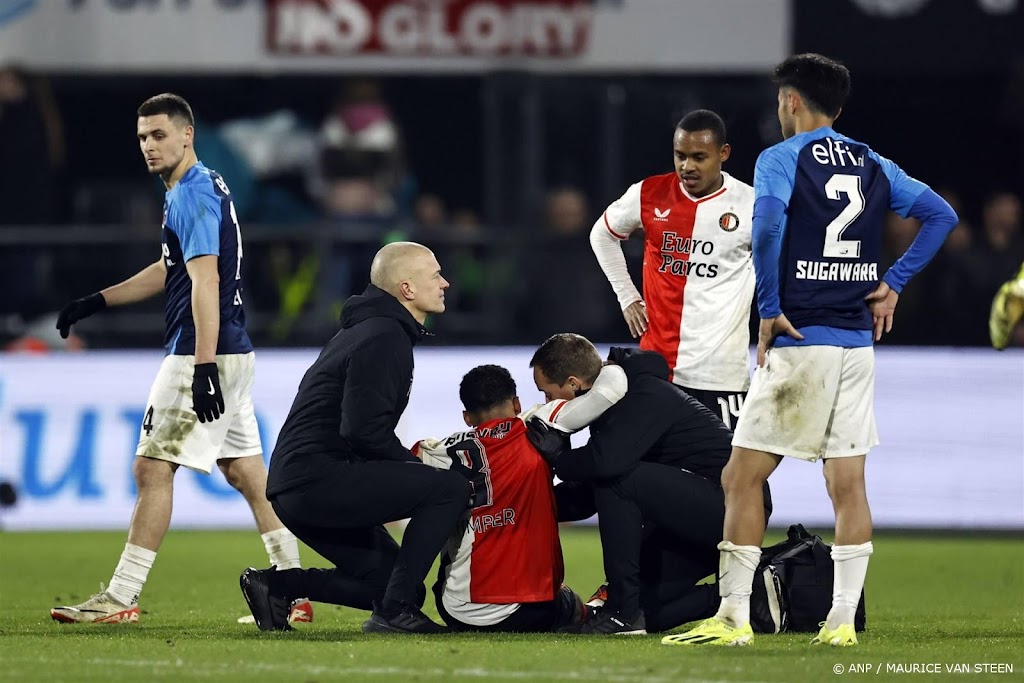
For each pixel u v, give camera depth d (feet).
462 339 150.41
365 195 172.86
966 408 144.25
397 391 73.41
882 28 164.76
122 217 176.04
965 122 183.62
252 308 153.48
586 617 76.02
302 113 196.03
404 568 73.20
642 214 91.50
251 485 83.97
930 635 74.69
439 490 72.90
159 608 88.63
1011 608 90.94
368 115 175.52
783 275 68.08
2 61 167.32
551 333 152.66
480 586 73.67
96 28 167.84
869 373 68.59
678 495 73.92
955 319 152.25
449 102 195.83
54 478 144.77
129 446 144.77
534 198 164.25
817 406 67.56
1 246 155.02
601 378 74.69
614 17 166.30
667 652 65.36
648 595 76.07
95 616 78.23
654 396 75.10
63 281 155.74
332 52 167.84
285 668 60.80
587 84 168.76
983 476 143.84
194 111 193.16
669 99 170.19
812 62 69.15
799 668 60.59
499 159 166.40
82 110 196.24
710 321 89.92
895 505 143.84
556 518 75.25
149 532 79.41
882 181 69.31
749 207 90.02
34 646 68.28
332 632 74.54
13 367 145.79
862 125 184.55
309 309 152.87
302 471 73.56
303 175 186.29
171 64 168.35
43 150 168.86
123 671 60.29
